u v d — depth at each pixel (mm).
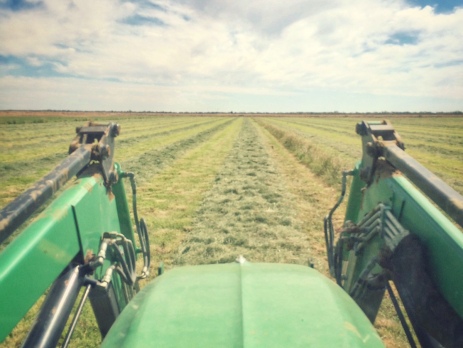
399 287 1973
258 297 1700
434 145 26781
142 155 19359
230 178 13078
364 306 2615
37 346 1618
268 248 6469
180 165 16641
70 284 1935
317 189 11250
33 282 1592
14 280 1468
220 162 17609
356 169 3225
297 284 1838
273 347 1380
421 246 1963
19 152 20516
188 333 1465
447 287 1738
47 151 21016
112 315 2525
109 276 2250
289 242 6684
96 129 2707
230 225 7730
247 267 2109
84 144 2625
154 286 1905
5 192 10930
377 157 2717
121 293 2832
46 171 14539
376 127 2826
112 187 3055
